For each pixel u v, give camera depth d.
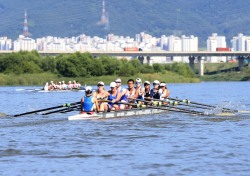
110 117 74.31
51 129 62.88
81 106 73.31
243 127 65.62
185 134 59.34
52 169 42.94
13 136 57.66
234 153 48.19
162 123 69.38
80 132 60.53
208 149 50.09
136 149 50.19
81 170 42.66
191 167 43.28
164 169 42.75
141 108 76.69
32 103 117.31
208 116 78.25
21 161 45.41
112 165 44.09
